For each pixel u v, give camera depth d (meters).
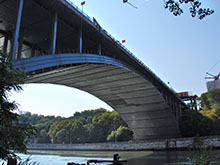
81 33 31.11
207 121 65.00
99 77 48.28
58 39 34.28
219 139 51.25
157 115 68.25
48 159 47.72
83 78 48.00
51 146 104.25
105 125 98.88
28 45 33.44
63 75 43.59
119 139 85.50
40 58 22.58
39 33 31.00
